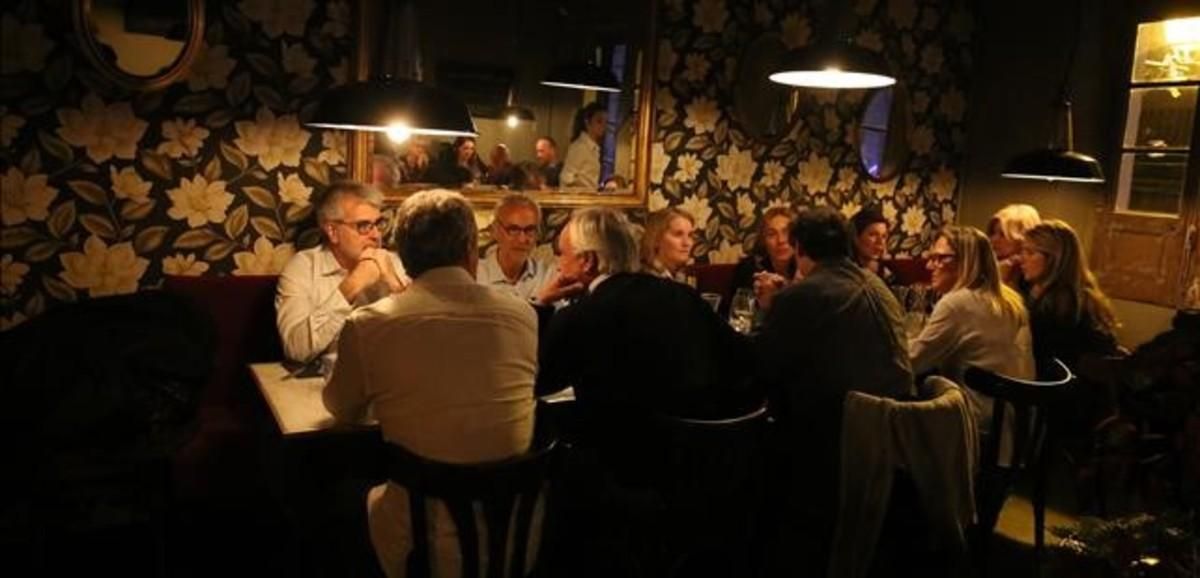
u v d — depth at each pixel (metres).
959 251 3.05
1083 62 4.40
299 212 3.27
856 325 2.46
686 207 4.15
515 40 3.59
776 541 2.70
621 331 2.18
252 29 3.10
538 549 2.05
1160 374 1.23
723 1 4.11
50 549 2.78
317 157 3.28
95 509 2.74
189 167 3.07
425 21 3.38
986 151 4.91
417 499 1.83
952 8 4.82
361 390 1.94
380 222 3.03
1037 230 3.37
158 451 2.21
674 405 2.19
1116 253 4.36
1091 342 3.26
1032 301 3.39
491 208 3.60
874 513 2.37
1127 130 4.29
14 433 2.05
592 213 2.57
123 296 2.34
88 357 2.12
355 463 2.22
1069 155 3.62
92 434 2.11
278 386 2.51
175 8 2.96
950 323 2.97
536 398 2.23
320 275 2.95
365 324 1.89
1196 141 4.04
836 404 2.43
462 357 1.88
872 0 4.52
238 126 3.13
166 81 2.97
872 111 4.65
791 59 3.02
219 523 3.12
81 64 2.87
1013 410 2.87
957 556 2.48
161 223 3.05
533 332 2.02
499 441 1.91
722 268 4.18
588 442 2.29
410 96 2.38
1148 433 1.29
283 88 3.18
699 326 2.24
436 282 1.93
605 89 3.82
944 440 2.39
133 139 2.97
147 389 2.21
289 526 2.52
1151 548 1.20
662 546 2.30
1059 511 3.51
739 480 2.22
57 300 2.93
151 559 2.84
